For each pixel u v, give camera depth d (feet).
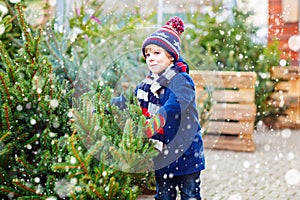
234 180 12.93
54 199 8.29
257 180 12.95
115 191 8.51
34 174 8.81
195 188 8.99
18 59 9.62
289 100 21.95
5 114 8.69
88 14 15.94
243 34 20.99
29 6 13.38
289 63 22.84
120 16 16.94
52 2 13.48
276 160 15.60
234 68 20.22
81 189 8.29
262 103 20.75
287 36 25.23
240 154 16.55
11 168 8.93
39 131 9.29
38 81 9.12
